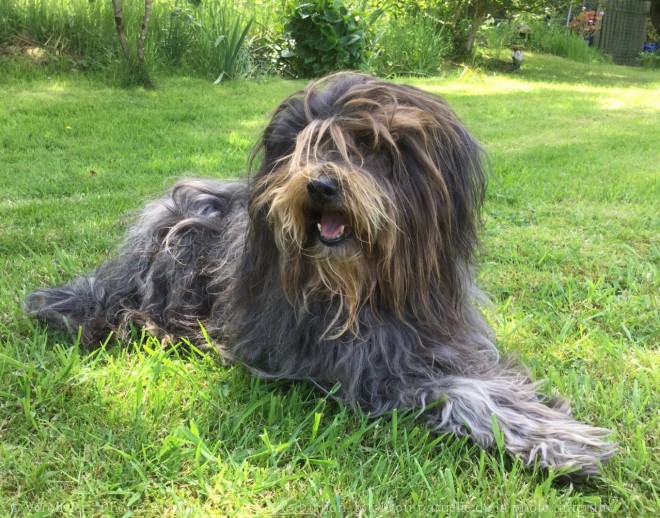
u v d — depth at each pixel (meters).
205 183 1.05
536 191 1.55
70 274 1.08
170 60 2.96
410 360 0.75
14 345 0.85
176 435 0.67
